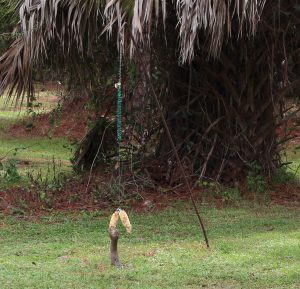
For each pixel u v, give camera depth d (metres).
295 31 12.42
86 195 11.84
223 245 8.68
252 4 9.38
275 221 10.34
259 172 12.64
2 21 11.87
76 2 10.02
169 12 10.73
